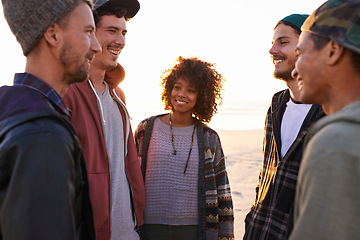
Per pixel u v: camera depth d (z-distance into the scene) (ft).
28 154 2.64
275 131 7.09
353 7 2.95
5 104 3.15
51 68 3.53
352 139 2.39
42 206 2.55
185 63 7.98
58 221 2.60
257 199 7.77
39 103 3.16
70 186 2.81
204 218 7.64
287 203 6.16
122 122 6.86
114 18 6.28
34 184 2.57
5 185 2.71
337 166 2.38
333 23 3.02
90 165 5.69
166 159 7.80
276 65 7.18
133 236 6.78
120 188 6.46
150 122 8.26
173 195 7.64
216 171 8.17
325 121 2.72
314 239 2.41
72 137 3.09
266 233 6.49
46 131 2.79
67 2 3.39
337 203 2.34
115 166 6.39
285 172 6.35
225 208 8.04
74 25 3.49
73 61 3.55
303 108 6.73
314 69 3.23
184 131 8.09
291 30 6.92
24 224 2.48
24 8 3.32
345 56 2.96
